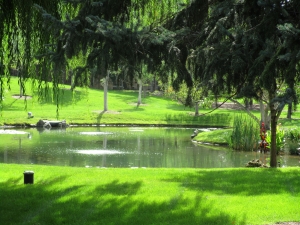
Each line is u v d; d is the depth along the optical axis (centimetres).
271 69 866
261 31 936
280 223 734
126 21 1087
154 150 2675
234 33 948
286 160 2292
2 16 1003
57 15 1048
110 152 2533
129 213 801
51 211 822
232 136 2812
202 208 826
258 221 744
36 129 4059
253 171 1302
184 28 1029
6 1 1005
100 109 5459
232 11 973
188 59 1045
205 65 974
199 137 3288
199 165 2106
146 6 1147
